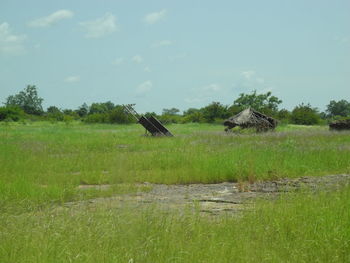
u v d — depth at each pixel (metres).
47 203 14.41
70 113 150.50
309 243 9.48
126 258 8.59
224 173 21.75
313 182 19.28
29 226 10.42
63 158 27.78
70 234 9.79
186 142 39.97
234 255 8.90
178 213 13.09
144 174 22.27
